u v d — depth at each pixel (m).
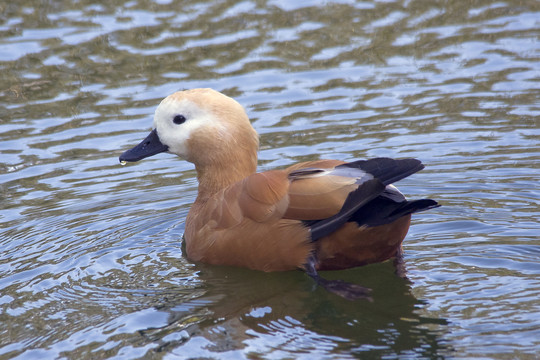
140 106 15.79
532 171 12.84
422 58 17.47
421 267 9.93
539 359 7.55
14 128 15.24
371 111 15.41
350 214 9.12
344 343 8.18
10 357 8.23
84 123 15.30
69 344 8.43
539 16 19.05
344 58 17.61
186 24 19.25
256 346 8.18
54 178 13.48
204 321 8.84
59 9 20.09
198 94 10.99
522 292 8.99
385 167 9.35
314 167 9.84
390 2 20.31
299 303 9.29
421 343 8.07
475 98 15.67
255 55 17.80
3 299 9.59
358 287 9.55
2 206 12.50
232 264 10.29
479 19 19.17
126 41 18.48
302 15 19.62
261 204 9.75
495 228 10.98
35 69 17.42
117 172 13.75
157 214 12.16
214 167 10.95
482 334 8.11
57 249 11.00
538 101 15.34
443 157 13.55
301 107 15.67
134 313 9.09
